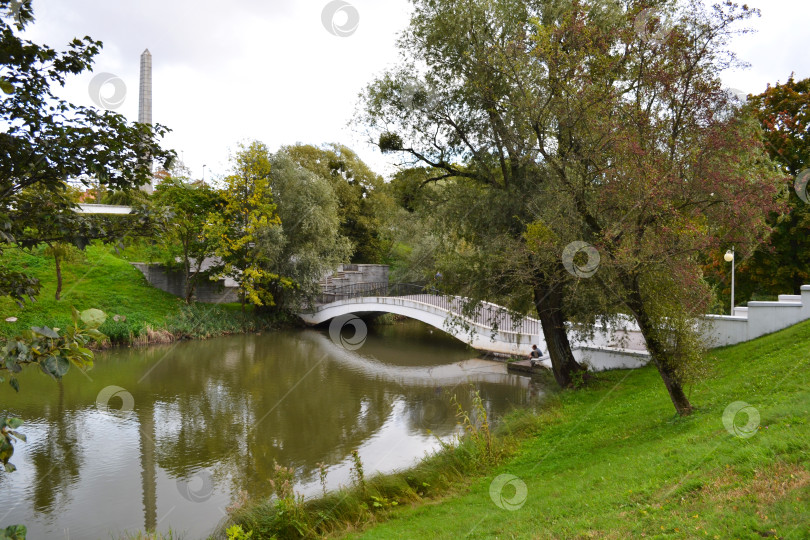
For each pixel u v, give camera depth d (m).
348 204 47.28
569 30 10.75
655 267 8.65
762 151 11.98
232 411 16.42
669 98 8.93
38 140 4.15
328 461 12.12
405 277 35.97
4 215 3.25
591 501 6.16
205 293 35.84
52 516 9.34
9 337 2.43
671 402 10.56
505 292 14.83
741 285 22.59
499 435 11.80
